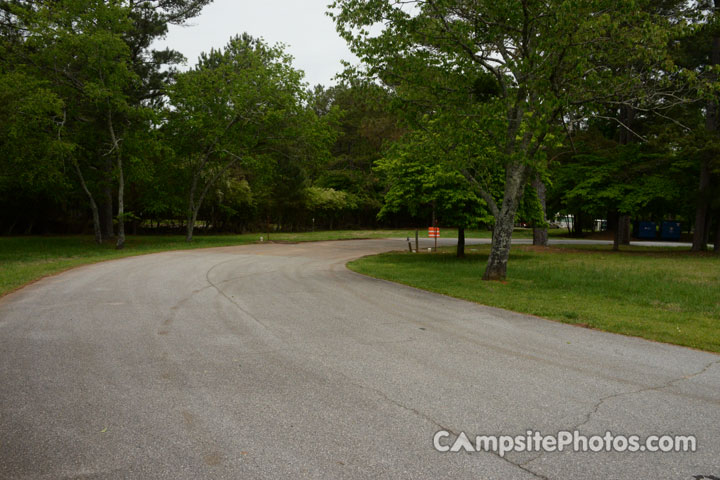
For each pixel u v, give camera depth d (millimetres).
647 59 11055
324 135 33000
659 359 5691
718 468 3158
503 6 11477
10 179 25484
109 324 7215
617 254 23562
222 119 31406
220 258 19625
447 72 13078
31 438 3451
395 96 13719
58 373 4898
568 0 9836
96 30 24594
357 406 4137
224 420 3812
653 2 18484
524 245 31297
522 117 13266
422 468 3096
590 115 12500
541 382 4824
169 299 9562
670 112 24688
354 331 7020
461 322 7750
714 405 4246
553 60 11617
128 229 43031
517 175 13094
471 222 18906
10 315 7789
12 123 20531
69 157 25516
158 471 3014
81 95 26656
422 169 19984
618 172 25922
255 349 5953
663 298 10148
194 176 31438
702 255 22875
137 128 28031
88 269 14711
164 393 4387
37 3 25297
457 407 4145
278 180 45188
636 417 3975
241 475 2977
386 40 12602
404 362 5473
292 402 4211
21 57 25812
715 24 11812
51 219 39125
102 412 3934
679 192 23406
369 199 60344
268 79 31188
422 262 18688
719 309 8977
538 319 8047
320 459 3199
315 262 18578
